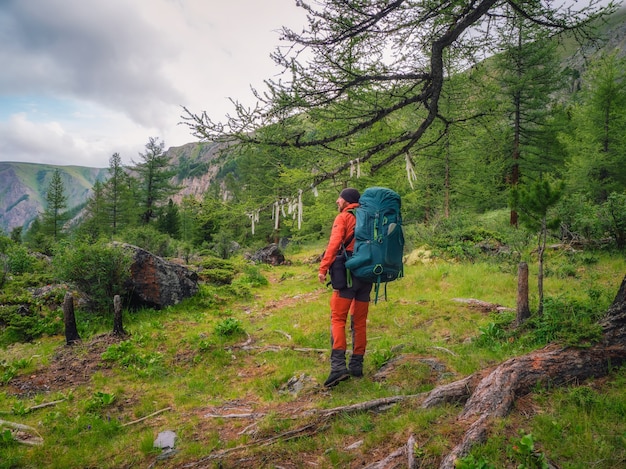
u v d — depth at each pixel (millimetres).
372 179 12875
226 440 3758
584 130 26297
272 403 4672
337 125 4980
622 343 3387
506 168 25828
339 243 4520
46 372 6387
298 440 3393
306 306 10734
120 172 55344
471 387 3398
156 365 6531
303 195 5527
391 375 4734
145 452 3697
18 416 4840
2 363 6812
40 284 12789
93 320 9688
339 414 3652
